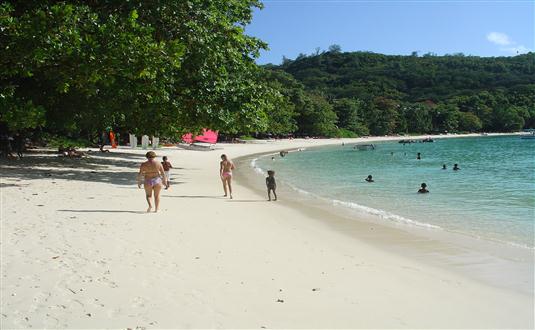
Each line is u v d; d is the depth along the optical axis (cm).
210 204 1697
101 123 3334
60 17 1834
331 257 991
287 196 2047
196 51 2377
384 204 1852
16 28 1789
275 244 1088
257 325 604
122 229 1138
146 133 3494
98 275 777
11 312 614
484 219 1522
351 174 3228
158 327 587
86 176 2342
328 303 698
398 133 14988
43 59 1777
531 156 5347
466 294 765
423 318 653
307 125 11806
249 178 2867
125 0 2256
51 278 749
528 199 1986
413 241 1180
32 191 1702
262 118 2708
